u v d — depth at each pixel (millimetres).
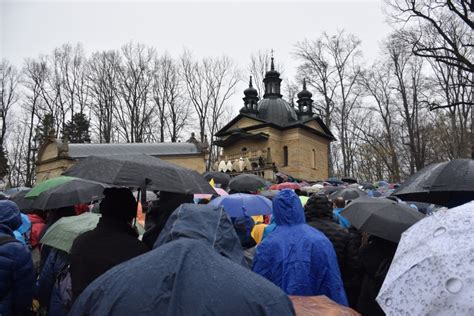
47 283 4699
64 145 36375
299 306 2588
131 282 1516
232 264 1669
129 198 3820
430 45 27656
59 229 4789
